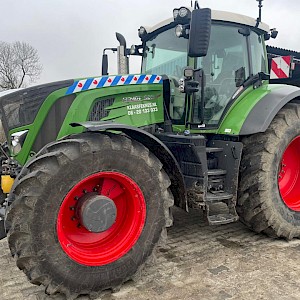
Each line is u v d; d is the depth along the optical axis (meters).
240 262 3.50
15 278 3.23
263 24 4.46
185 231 4.33
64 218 2.96
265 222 3.91
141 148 3.10
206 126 4.05
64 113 3.48
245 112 4.00
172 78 4.11
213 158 4.04
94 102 3.59
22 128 3.48
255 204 3.86
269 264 3.46
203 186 3.54
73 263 2.84
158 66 4.45
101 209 2.91
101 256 2.98
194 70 3.76
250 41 4.35
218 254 3.69
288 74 5.94
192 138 3.48
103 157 2.90
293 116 4.05
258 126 3.78
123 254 3.03
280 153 3.92
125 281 3.11
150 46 4.62
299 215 4.09
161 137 3.77
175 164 3.33
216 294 2.94
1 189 3.71
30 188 2.68
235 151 3.83
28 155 3.49
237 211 4.05
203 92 3.96
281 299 2.84
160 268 3.40
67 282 2.82
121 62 5.14
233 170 3.82
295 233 4.03
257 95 4.20
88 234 3.09
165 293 2.97
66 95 3.47
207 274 3.27
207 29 3.30
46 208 2.71
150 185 3.12
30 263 2.71
